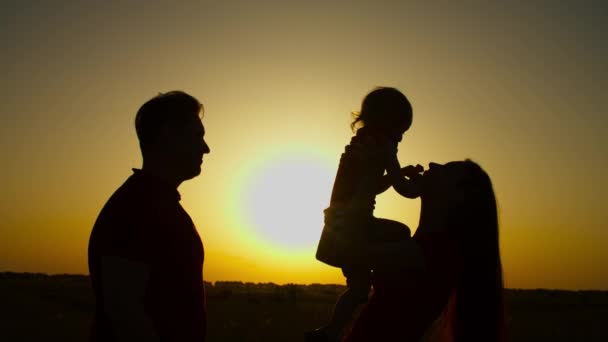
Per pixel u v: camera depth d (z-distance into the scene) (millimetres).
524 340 18422
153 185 3127
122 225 2936
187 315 3094
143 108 3271
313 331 3844
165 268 3004
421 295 3291
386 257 3238
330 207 3529
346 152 3938
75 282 49875
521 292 62031
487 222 3475
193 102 3334
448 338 3555
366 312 3396
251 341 17156
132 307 2814
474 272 3412
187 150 3254
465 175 3520
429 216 3533
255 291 51062
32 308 25703
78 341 16391
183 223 3166
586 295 54469
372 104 4098
